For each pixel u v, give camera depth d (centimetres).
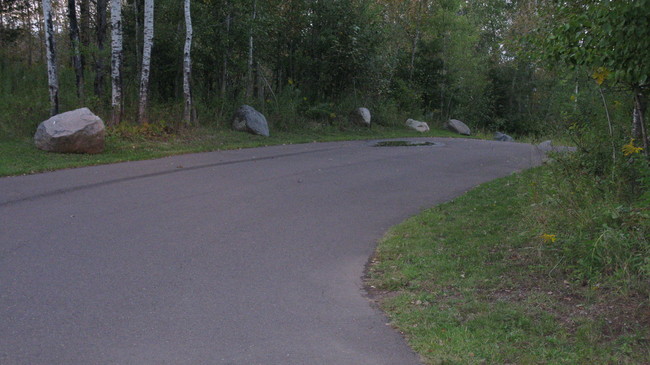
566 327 463
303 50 2597
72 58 2394
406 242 731
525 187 961
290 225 809
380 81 2802
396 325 480
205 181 1106
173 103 2005
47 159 1264
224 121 2047
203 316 485
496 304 516
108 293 526
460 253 677
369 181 1195
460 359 416
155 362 400
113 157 1343
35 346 417
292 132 2202
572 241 614
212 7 2044
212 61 2150
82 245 670
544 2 900
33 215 798
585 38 672
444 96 3766
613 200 689
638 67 635
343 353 425
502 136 3234
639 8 580
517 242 698
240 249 684
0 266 586
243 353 420
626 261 532
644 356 406
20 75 2230
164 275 582
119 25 1652
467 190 1110
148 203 901
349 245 724
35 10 2850
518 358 416
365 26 2595
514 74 4125
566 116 931
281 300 530
